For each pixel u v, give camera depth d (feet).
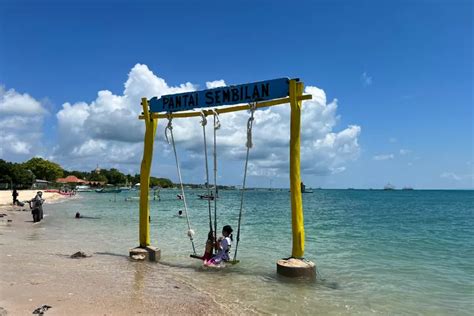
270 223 85.30
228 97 31.81
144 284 26.08
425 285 29.81
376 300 25.38
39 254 36.45
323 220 101.35
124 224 78.38
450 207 187.62
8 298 21.34
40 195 76.23
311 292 26.17
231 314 20.83
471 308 24.11
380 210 156.25
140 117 36.27
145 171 36.06
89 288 24.26
